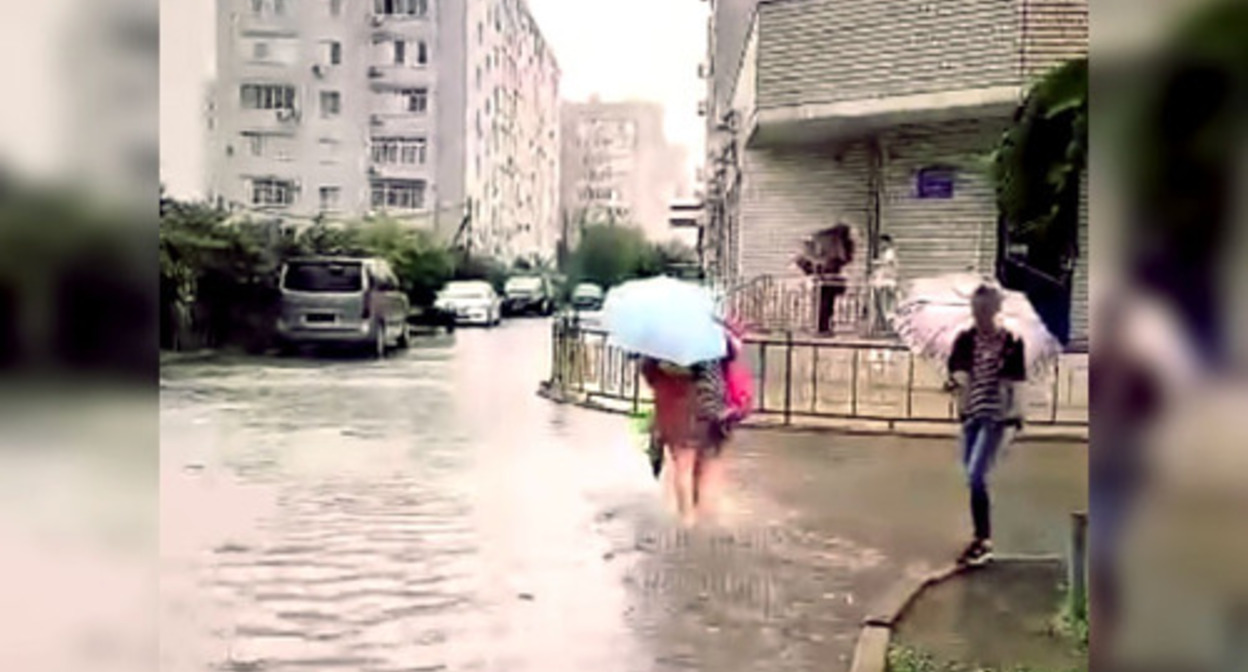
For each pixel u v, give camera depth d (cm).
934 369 1382
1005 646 559
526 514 895
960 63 1791
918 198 1923
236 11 4372
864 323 1955
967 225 1861
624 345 998
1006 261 1356
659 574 720
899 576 712
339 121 4628
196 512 854
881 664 538
